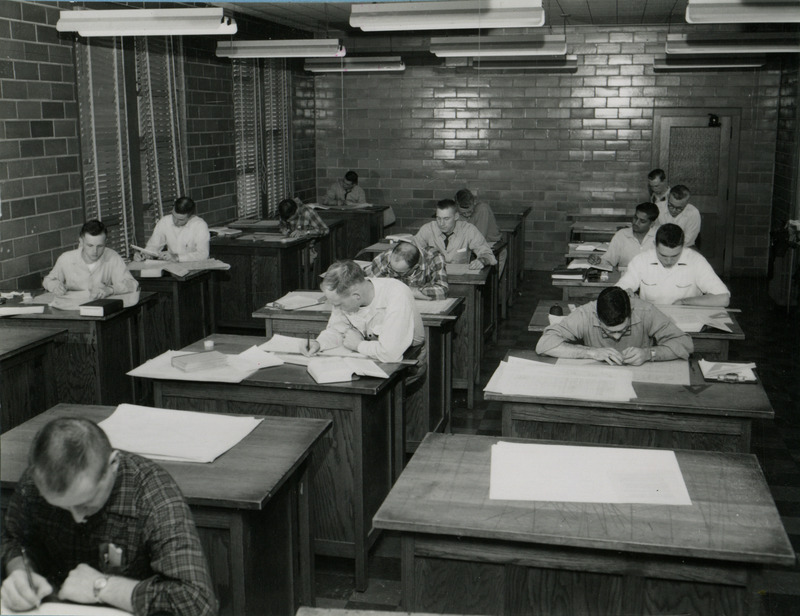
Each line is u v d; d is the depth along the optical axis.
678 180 10.49
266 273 7.32
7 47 5.60
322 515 3.29
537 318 4.31
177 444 2.44
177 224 6.71
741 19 4.88
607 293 3.25
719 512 2.02
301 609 2.02
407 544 2.09
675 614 1.97
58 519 1.71
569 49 10.42
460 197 7.54
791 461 4.63
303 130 11.10
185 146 8.20
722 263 10.58
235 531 2.21
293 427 2.63
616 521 1.97
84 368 4.77
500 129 10.84
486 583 2.07
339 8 8.83
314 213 8.27
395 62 9.59
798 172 8.59
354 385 3.12
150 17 5.48
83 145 6.49
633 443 2.99
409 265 4.66
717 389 3.02
